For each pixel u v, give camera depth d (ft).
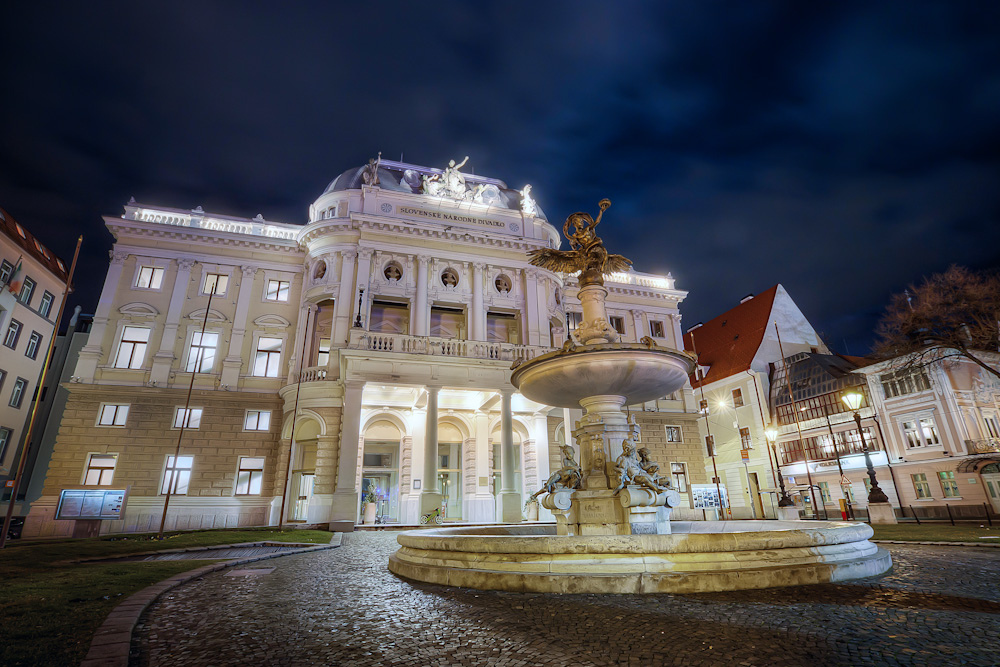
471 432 90.53
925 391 91.30
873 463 98.07
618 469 32.65
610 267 38.96
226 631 16.92
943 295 74.33
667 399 119.44
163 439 84.79
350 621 17.99
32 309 102.53
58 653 13.80
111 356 87.45
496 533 39.37
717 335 149.48
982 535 44.68
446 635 15.85
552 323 107.34
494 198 110.11
